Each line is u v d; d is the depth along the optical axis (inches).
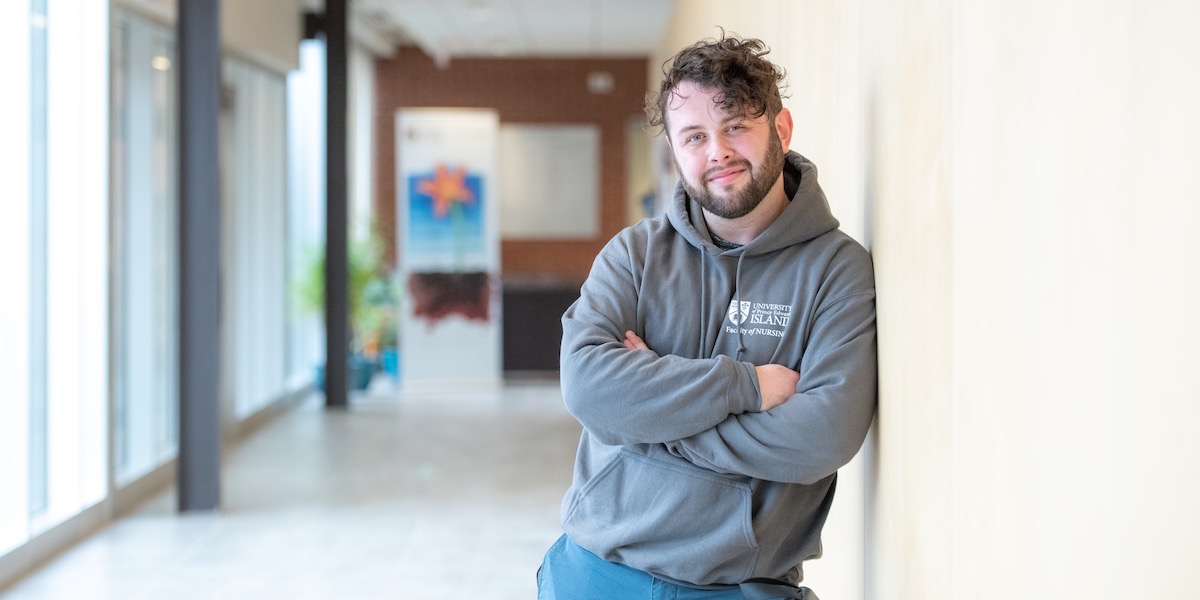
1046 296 44.3
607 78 531.5
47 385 200.5
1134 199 35.9
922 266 65.5
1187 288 32.5
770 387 70.6
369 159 526.9
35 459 195.8
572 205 539.5
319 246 410.9
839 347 72.1
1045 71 44.1
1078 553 41.2
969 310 55.7
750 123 71.7
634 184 538.0
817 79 112.8
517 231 541.0
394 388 434.0
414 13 420.2
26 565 183.6
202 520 218.5
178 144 216.4
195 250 219.8
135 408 243.6
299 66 366.9
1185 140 32.5
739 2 187.8
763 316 74.6
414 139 414.6
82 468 212.1
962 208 56.8
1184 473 32.9
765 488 72.0
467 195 417.1
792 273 75.0
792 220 74.0
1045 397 44.6
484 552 195.8
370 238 470.6
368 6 408.2
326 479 258.8
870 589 84.8
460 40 484.7
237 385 322.0
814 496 75.7
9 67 183.3
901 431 71.6
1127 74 36.4
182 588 173.9
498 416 357.4
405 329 421.4
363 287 436.1
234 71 318.3
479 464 277.4
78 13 208.4
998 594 51.3
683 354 76.3
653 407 70.1
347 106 378.3
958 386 58.0
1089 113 39.6
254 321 340.2
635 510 73.4
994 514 51.8
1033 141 45.6
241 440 313.7
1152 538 35.1
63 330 205.5
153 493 242.7
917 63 66.7
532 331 469.1
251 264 336.5
